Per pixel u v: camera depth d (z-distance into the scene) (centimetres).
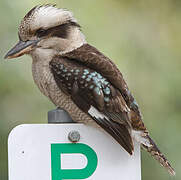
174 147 1273
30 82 1280
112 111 786
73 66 816
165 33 1460
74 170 707
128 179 716
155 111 1324
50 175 703
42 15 838
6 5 1280
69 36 846
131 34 1405
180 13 1480
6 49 1270
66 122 759
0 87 1261
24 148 702
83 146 711
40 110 1288
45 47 836
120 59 1341
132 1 1438
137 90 1334
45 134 705
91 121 797
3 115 1270
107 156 714
